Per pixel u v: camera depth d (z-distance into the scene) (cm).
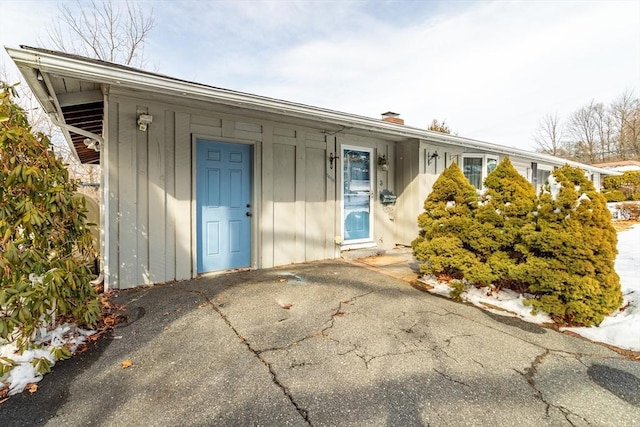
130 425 169
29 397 191
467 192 415
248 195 504
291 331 283
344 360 236
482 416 179
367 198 668
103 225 390
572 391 204
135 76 312
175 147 427
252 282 427
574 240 308
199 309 330
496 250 377
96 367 224
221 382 207
